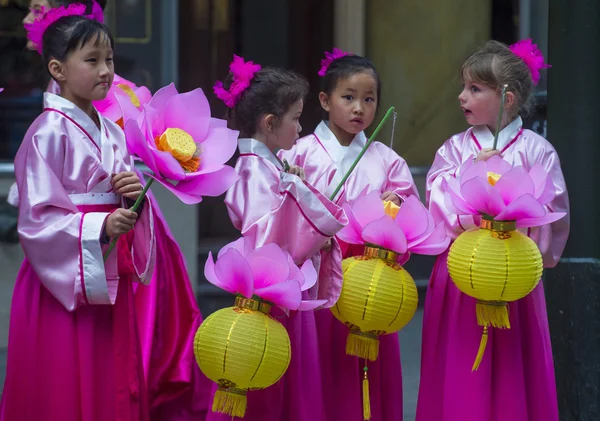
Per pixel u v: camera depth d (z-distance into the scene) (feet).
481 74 23.41
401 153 42.88
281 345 18.95
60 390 20.17
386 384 23.30
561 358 25.88
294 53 48.88
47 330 20.33
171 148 18.53
